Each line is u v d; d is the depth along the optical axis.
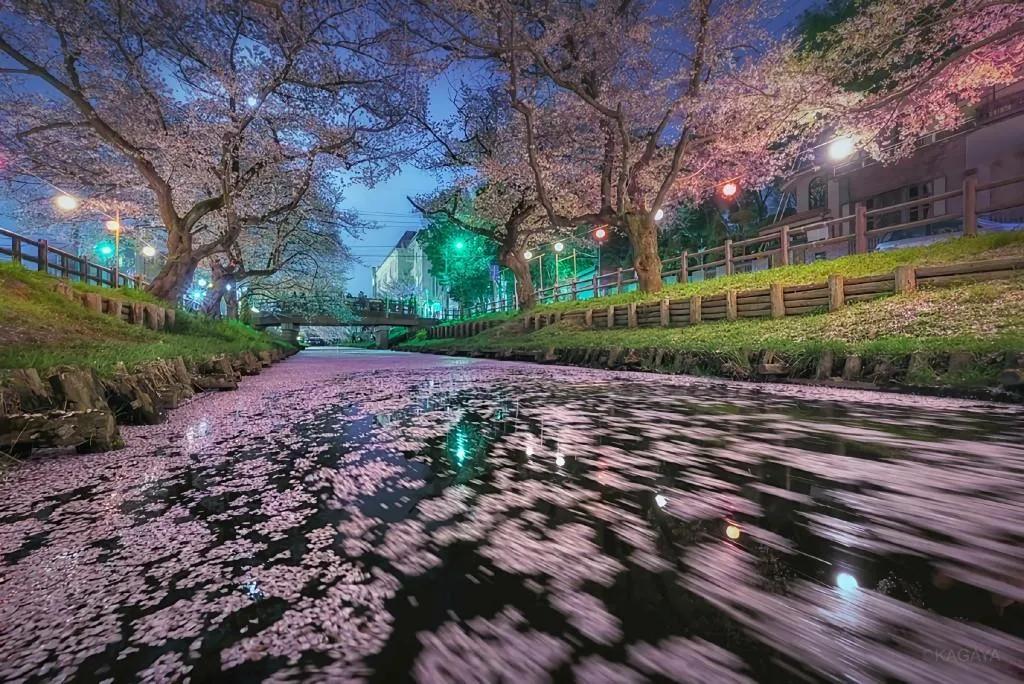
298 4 12.83
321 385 8.03
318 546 1.82
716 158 16.83
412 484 2.57
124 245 27.62
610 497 2.31
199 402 5.95
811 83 12.02
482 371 10.78
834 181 22.14
